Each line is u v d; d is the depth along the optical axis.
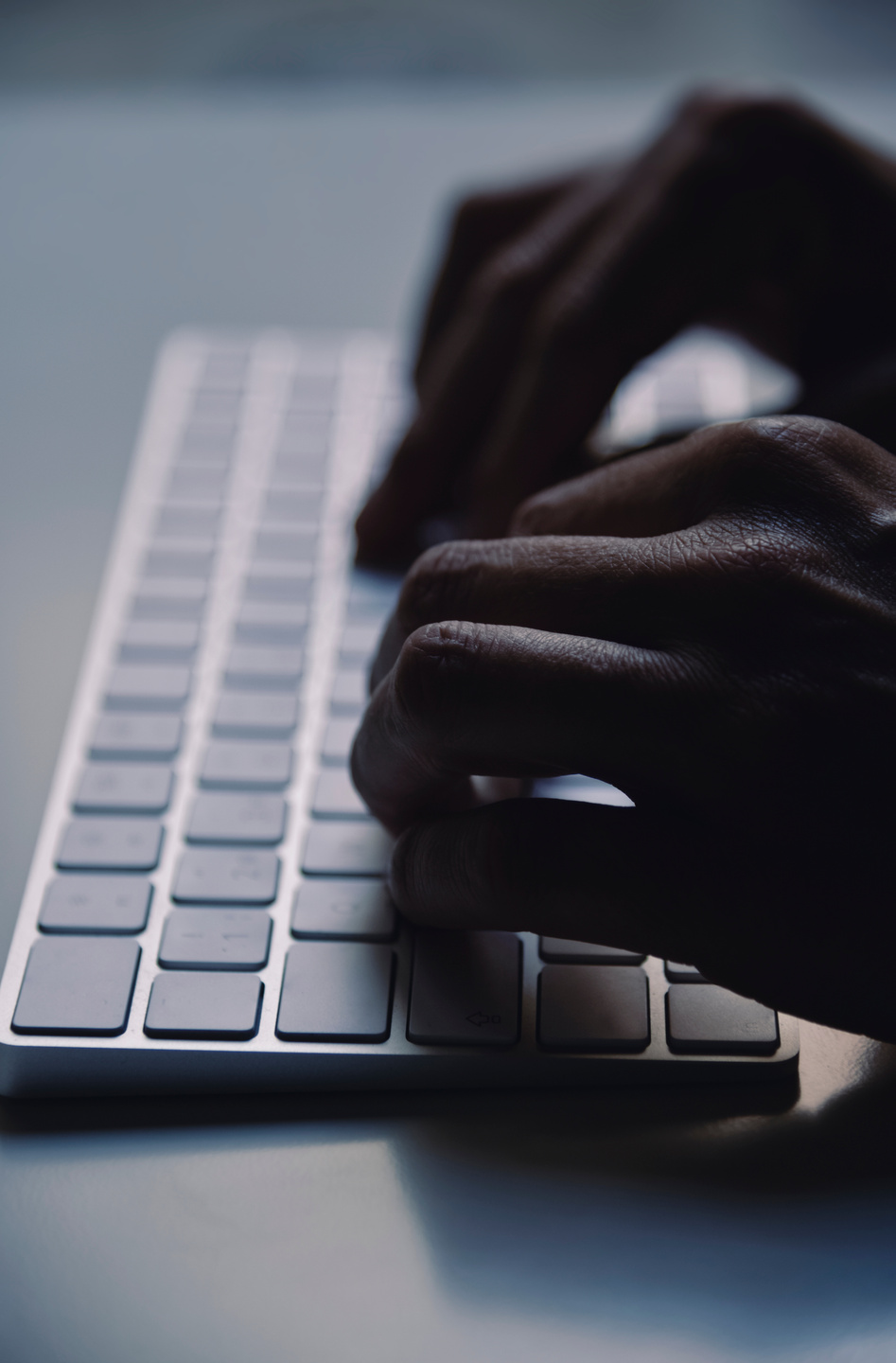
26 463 0.60
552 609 0.33
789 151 0.51
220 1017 0.33
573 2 1.09
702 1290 0.29
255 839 0.39
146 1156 0.32
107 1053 0.33
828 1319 0.28
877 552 0.32
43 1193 0.31
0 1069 0.33
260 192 0.81
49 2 1.13
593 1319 0.28
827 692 0.30
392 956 0.35
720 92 0.53
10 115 0.90
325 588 0.49
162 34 1.07
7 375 0.66
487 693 0.31
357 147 0.86
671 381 0.60
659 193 0.50
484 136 0.87
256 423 0.59
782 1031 0.33
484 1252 0.30
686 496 0.35
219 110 0.90
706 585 0.32
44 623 0.51
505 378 0.52
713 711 0.30
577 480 0.39
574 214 0.54
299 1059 0.33
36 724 0.46
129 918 0.36
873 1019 0.31
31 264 0.75
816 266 0.54
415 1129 0.32
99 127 0.89
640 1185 0.31
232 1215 0.30
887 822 0.30
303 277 0.73
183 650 0.46
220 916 0.36
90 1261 0.30
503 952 0.35
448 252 0.61
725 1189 0.31
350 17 1.10
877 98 0.85
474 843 0.32
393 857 0.35
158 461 0.56
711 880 0.31
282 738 0.42
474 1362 0.27
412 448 0.51
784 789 0.30
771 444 0.34
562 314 0.48
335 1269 0.29
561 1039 0.33
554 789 0.39
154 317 0.71
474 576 0.35
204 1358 0.28
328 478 0.55
